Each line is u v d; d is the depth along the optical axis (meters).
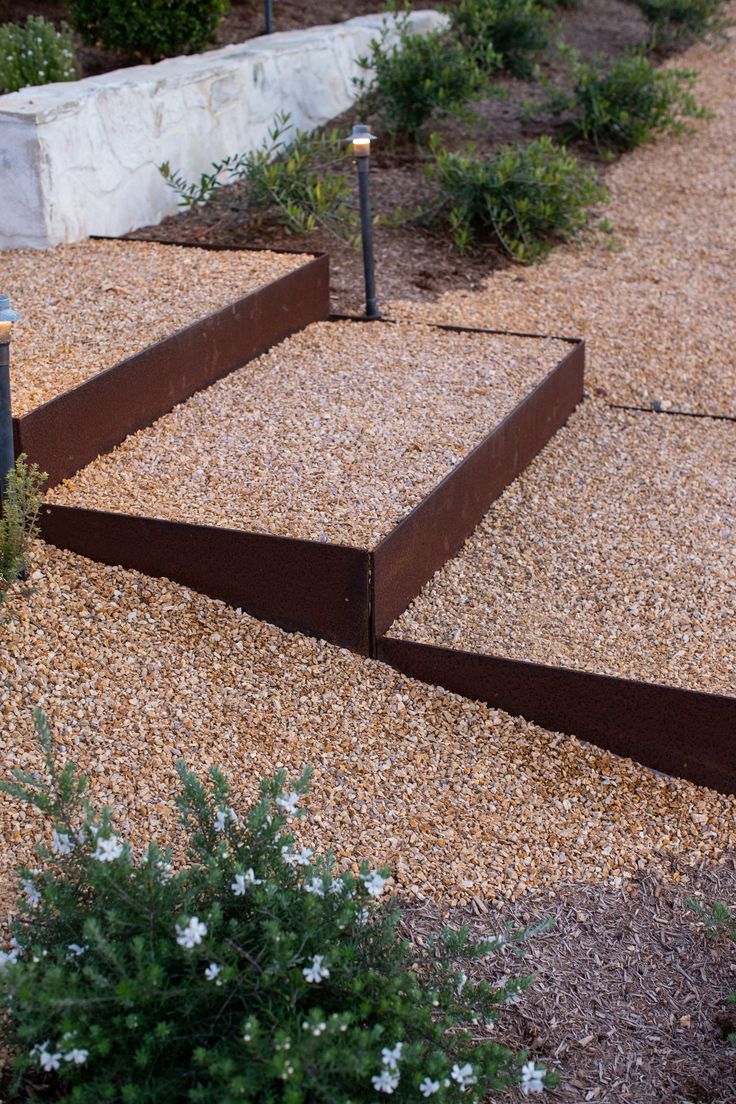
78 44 9.03
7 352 3.83
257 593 4.09
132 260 6.20
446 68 8.62
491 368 5.67
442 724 3.87
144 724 3.65
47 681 3.71
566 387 5.88
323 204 7.33
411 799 3.58
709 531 4.92
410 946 3.04
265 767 3.58
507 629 4.18
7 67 7.54
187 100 7.38
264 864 2.71
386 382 5.48
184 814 2.91
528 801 3.65
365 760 3.69
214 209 7.58
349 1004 2.58
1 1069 2.62
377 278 7.11
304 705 3.84
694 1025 3.00
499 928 3.22
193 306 5.50
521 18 10.30
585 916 3.29
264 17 10.16
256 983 2.47
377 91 8.81
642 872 3.46
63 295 5.66
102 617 3.99
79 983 2.46
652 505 5.14
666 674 3.93
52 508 4.20
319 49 8.88
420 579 4.35
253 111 8.11
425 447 4.78
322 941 2.58
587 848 3.52
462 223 7.84
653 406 6.24
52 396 4.48
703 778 3.77
